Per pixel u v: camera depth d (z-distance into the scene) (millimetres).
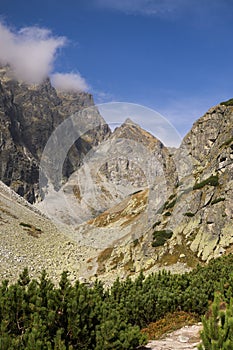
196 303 12453
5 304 7852
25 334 7234
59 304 8156
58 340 7383
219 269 15109
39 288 8836
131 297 12562
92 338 8164
